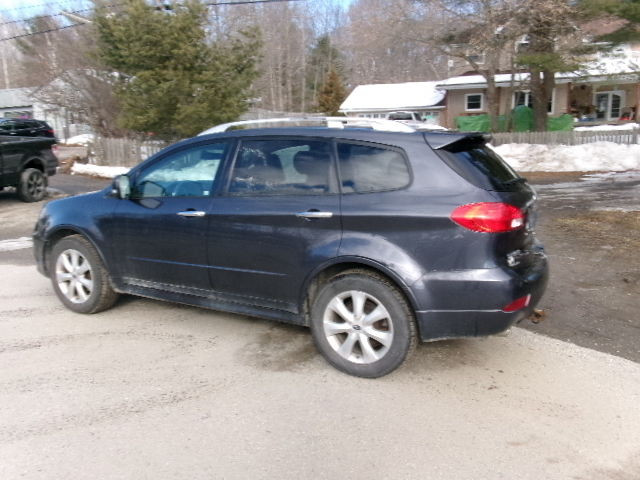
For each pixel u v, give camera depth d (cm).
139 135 1953
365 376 392
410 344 378
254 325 494
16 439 319
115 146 1828
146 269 482
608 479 286
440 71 3847
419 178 375
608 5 1141
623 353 435
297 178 413
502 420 340
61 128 3641
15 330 484
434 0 1973
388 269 370
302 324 421
